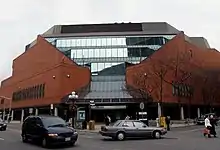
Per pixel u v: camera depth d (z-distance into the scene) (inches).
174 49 2316.7
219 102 2669.8
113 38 2997.0
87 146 664.4
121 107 2180.1
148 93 2004.2
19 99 3132.4
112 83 2343.8
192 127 1581.0
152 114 2277.3
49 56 2613.2
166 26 3304.6
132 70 2278.5
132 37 2994.6
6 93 3730.3
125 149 605.6
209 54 2780.5
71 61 2368.4
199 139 843.4
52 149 614.5
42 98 2511.1
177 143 725.9
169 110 2448.3
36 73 2770.7
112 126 840.9
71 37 3056.1
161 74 1888.5
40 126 677.3
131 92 2130.9
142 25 3316.9
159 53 2176.4
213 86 2551.7
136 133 842.8
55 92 2269.9
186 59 2255.2
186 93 2404.0
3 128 1279.5
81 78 2358.5
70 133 655.8
